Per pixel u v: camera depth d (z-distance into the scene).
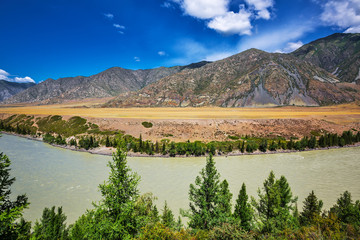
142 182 49.81
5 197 12.15
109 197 15.44
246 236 15.83
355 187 47.53
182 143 85.50
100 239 14.23
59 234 21.66
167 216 24.80
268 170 60.41
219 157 76.56
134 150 78.81
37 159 68.62
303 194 43.81
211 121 118.94
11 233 12.36
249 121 123.25
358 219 23.55
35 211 35.84
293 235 16.66
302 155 80.56
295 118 134.25
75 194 42.69
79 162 66.19
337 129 122.06
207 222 21.67
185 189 45.81
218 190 22.95
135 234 15.97
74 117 126.00
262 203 24.83
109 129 107.19
